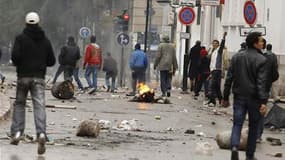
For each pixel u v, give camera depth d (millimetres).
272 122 28844
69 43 47906
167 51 43750
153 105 38688
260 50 19062
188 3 50406
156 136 24562
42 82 20062
